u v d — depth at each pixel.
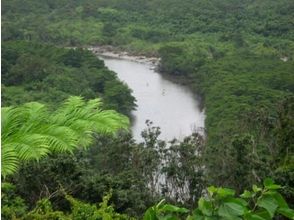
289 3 112.81
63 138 6.35
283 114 29.19
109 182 22.19
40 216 11.24
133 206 21.28
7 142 6.34
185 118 59.91
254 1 120.06
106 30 105.88
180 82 76.62
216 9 114.50
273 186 4.00
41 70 66.00
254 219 3.84
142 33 103.38
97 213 11.64
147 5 120.31
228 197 3.95
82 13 114.88
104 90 66.06
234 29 105.12
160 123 58.06
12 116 6.64
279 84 67.25
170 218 4.02
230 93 61.16
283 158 26.20
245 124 39.84
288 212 3.94
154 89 72.25
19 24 103.56
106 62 88.69
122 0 122.75
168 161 31.28
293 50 92.12
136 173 28.45
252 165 26.80
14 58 73.31
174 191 29.92
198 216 3.95
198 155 32.66
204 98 67.00
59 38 100.38
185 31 106.06
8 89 59.41
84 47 98.56
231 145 28.91
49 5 118.19
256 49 92.56
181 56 83.06
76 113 6.77
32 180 20.12
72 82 65.12
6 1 112.56
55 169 20.61
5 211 11.95
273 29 102.88
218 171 29.66
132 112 61.94
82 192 20.89
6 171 6.14
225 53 89.38
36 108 6.80
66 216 11.97
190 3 118.06
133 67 85.50
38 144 6.22
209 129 49.84
